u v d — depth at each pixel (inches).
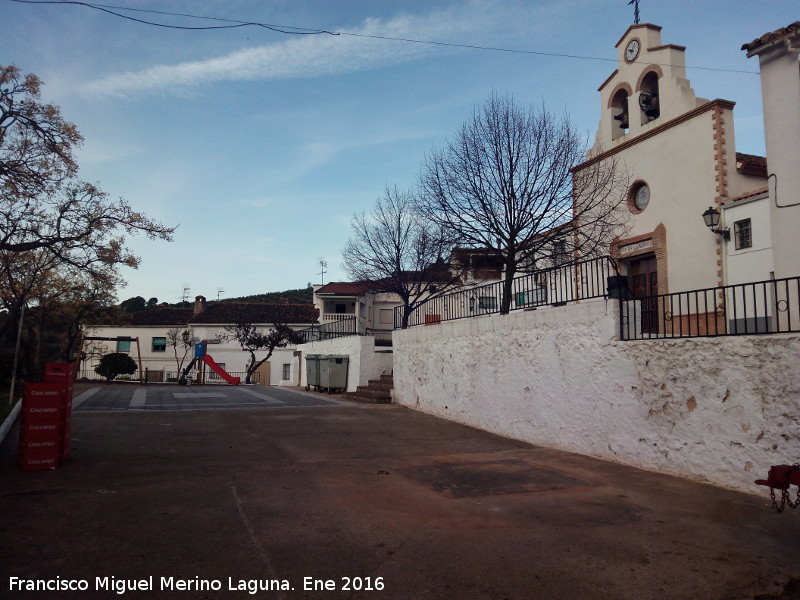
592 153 755.4
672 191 632.4
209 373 1593.3
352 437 414.3
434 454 362.6
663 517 230.4
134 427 428.5
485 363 460.8
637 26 696.4
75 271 632.4
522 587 165.8
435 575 173.2
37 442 285.0
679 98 632.4
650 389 312.0
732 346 269.7
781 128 399.2
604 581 170.4
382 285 1069.1
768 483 218.8
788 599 163.3
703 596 162.1
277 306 1888.5
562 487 279.4
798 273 386.9
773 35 397.4
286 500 247.8
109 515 220.4
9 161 406.6
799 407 240.4
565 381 374.9
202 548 189.3
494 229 590.2
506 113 600.1
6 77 409.7
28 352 1015.0
